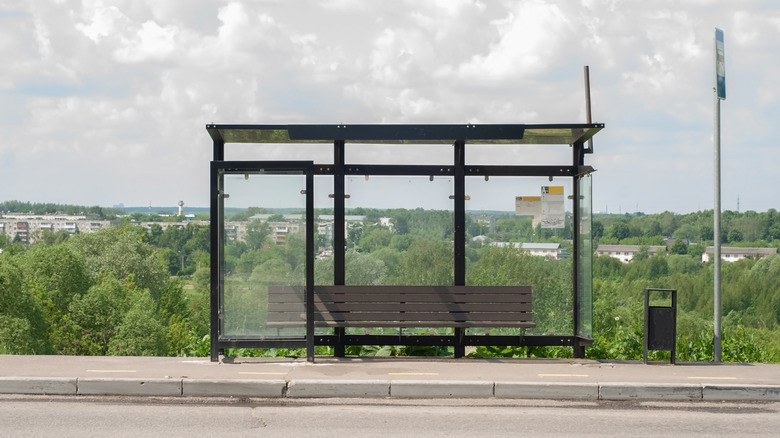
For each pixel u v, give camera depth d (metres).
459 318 11.07
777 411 8.48
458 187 11.25
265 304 10.48
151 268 82.44
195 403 8.64
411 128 10.60
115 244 82.56
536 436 7.29
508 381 9.15
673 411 8.45
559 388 9.07
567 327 11.32
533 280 11.34
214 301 10.34
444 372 9.74
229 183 10.47
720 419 8.08
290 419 7.90
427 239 11.38
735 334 13.44
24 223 139.12
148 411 8.20
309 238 10.31
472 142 11.58
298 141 11.44
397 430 7.46
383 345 11.30
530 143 11.68
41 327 60.00
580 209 11.20
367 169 11.21
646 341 10.54
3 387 9.01
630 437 7.30
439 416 8.09
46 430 7.32
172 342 63.81
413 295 11.04
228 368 9.87
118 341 61.81
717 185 10.96
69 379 9.02
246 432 7.32
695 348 12.89
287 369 9.85
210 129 10.39
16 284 58.94
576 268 11.27
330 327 11.11
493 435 7.31
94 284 73.56
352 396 9.02
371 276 11.38
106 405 8.48
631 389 9.05
